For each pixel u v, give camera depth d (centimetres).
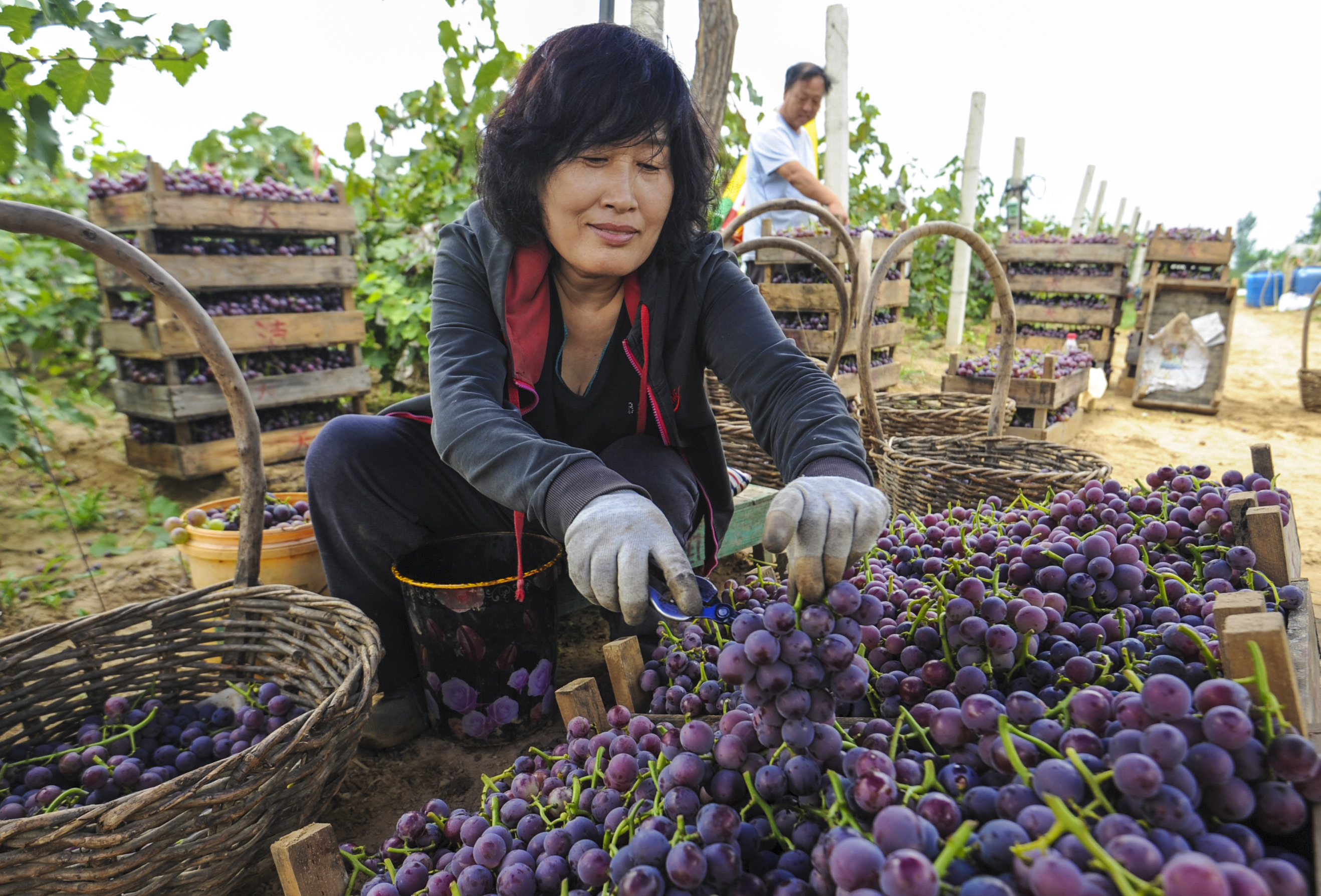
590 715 156
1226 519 168
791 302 544
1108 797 83
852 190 1145
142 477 473
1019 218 1154
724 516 222
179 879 131
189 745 186
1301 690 115
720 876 90
